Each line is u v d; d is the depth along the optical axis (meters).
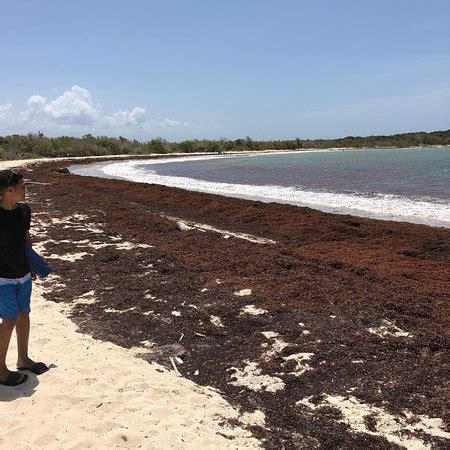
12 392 4.64
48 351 5.62
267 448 4.11
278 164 47.62
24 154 61.75
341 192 21.78
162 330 6.71
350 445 4.18
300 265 9.22
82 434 4.04
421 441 4.21
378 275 8.73
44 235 12.93
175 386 5.03
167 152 86.56
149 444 3.96
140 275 9.20
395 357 5.71
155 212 17.97
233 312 7.12
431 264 9.89
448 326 6.51
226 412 4.64
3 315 4.61
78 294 8.20
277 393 5.09
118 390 4.81
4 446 3.83
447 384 5.09
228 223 15.70
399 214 16.03
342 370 5.46
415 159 51.00
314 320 6.72
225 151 95.88
